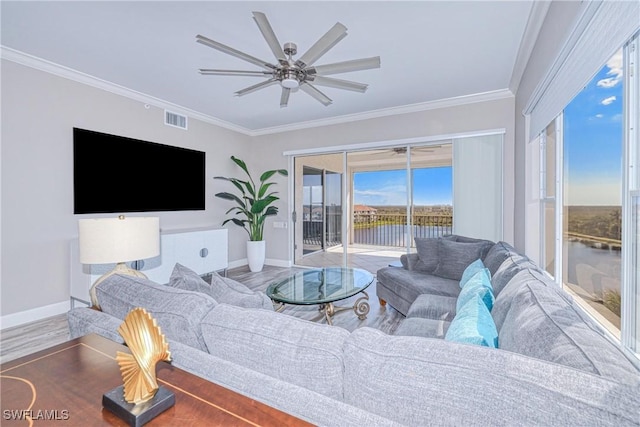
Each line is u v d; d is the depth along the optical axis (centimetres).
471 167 409
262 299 142
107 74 337
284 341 86
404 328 189
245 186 573
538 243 306
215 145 512
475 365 65
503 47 280
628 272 133
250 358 88
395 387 68
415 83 360
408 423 66
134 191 391
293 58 298
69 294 330
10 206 290
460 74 336
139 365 71
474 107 406
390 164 491
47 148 313
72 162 332
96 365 89
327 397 75
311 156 550
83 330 124
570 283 210
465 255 299
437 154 448
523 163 326
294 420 67
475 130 405
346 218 519
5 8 223
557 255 226
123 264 167
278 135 562
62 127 324
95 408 71
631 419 51
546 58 225
